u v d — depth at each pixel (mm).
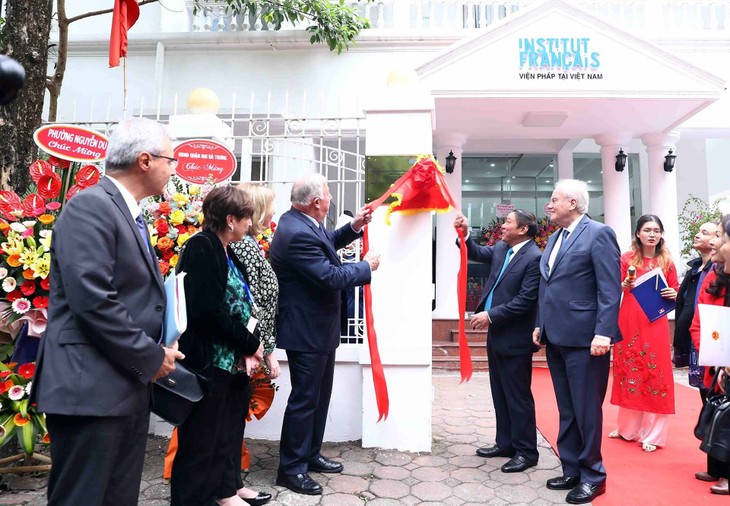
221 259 2254
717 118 7570
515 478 3137
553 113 6805
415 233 3596
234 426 2539
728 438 2348
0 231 2930
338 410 3793
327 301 2943
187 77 7898
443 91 6289
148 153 1816
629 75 6211
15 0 3639
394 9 8016
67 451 1620
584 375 2865
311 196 2930
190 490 2230
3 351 3090
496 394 3543
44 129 3125
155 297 1799
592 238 2904
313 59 7836
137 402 1715
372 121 3705
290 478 2883
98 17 8227
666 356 3666
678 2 7703
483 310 3627
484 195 9883
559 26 6262
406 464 3346
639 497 2844
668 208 7492
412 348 3566
